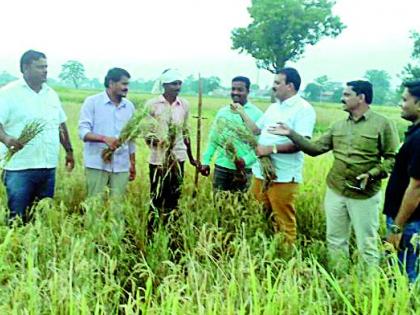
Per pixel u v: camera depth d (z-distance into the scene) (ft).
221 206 17.54
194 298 10.85
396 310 10.23
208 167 20.77
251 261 11.71
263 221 17.80
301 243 18.44
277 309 10.19
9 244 12.81
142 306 10.53
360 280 12.00
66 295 10.18
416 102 14.25
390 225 15.15
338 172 16.75
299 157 18.22
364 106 16.15
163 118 18.93
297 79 18.08
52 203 16.35
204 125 27.61
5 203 19.62
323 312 10.19
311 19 199.31
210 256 12.14
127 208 16.90
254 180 19.45
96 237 14.06
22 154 18.17
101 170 19.95
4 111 17.63
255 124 19.17
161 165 18.24
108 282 11.57
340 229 17.29
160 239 14.92
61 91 139.74
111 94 19.72
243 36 213.05
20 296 10.12
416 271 13.20
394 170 14.94
